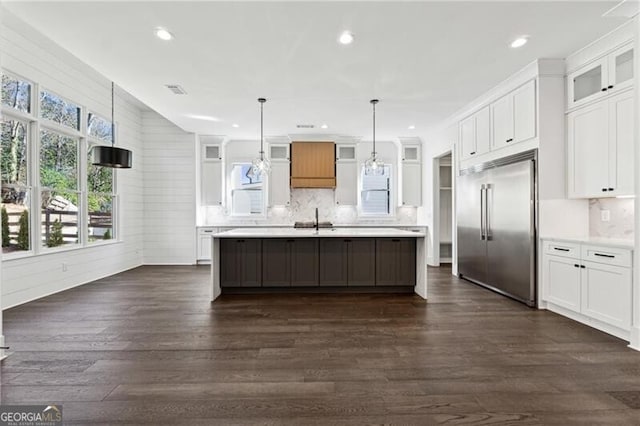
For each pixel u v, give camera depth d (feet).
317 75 13.08
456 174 18.76
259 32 9.97
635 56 9.09
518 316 11.82
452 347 9.15
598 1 8.60
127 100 21.11
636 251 9.01
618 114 10.30
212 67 12.32
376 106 16.98
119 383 7.23
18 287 13.25
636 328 8.99
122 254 20.80
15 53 12.81
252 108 17.31
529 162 12.61
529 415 6.13
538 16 9.26
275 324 11.08
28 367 7.95
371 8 8.84
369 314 12.17
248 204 24.94
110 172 20.06
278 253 15.20
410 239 15.46
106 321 11.34
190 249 23.38
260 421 5.97
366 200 25.22
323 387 7.09
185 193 23.36
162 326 10.85
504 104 14.24
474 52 11.35
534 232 12.67
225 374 7.64
